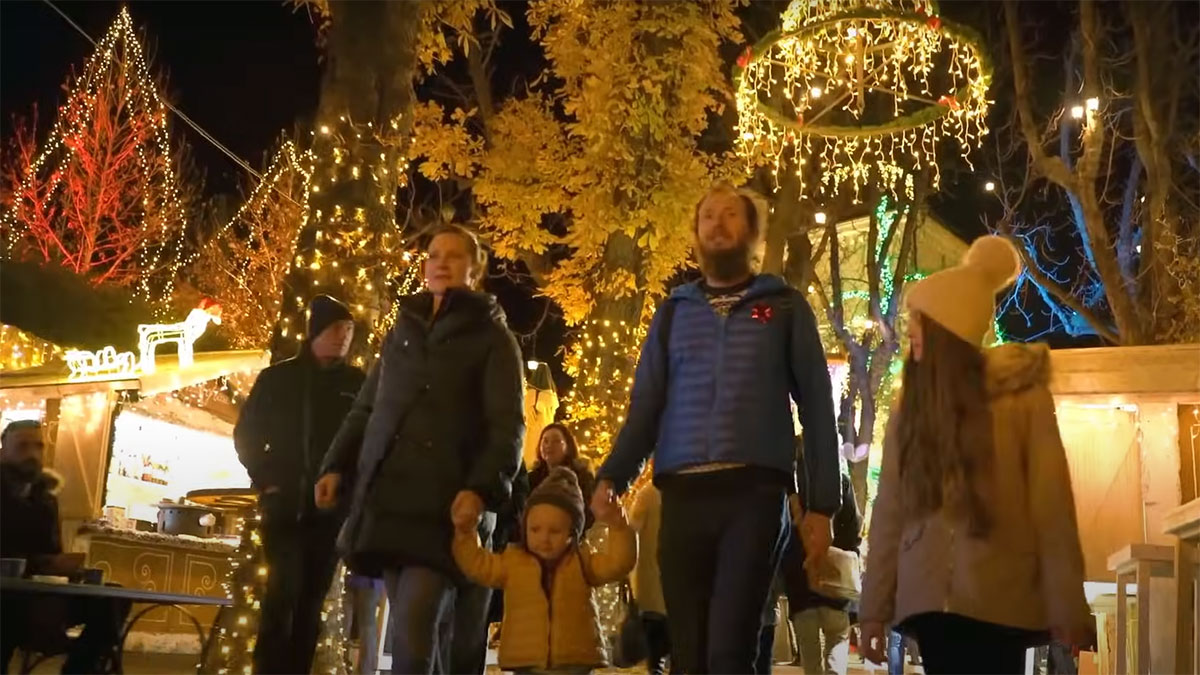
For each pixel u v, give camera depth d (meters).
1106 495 14.16
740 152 16.36
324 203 8.85
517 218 17.12
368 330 8.68
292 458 6.00
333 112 9.00
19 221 25.08
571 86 16.70
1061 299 21.73
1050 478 3.77
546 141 17.27
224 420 19.41
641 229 15.84
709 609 4.37
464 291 5.42
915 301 4.07
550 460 9.08
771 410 4.45
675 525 4.44
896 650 10.69
